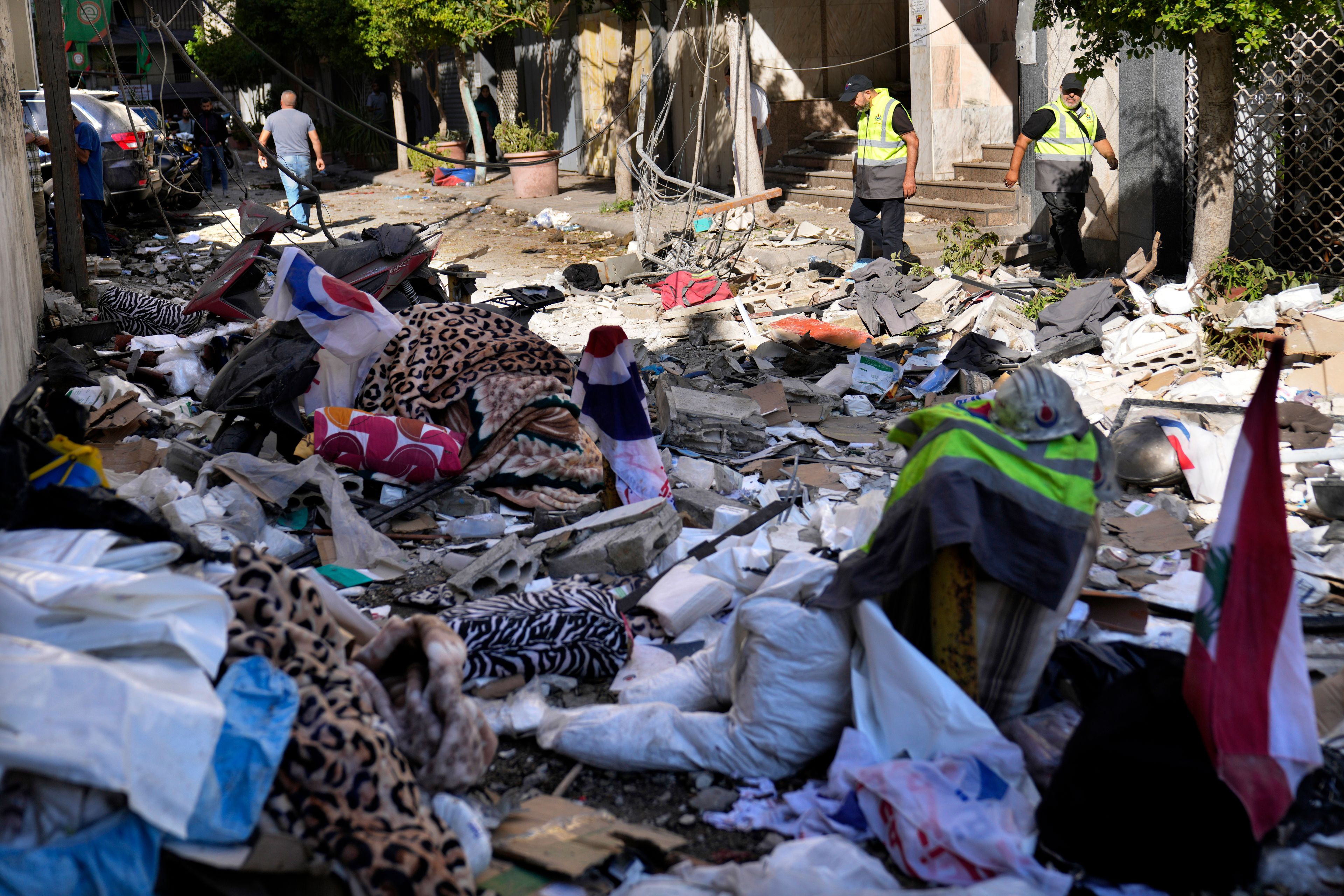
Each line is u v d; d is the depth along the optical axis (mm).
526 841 2939
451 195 19312
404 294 7449
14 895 2287
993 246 11320
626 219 15281
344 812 2592
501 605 4051
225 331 8023
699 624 4277
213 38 25406
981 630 3066
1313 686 3330
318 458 5238
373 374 5977
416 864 2529
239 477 5211
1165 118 9766
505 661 3848
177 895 2574
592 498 5582
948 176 13898
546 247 14305
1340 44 7883
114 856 2395
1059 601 2934
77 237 10164
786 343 8648
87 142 12438
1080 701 3279
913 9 13555
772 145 16578
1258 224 9320
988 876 2740
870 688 3182
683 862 2926
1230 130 8289
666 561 4859
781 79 16406
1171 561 4734
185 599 2684
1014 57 13898
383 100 24516
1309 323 7281
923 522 2973
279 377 5625
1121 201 10484
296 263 5672
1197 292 8273
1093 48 9289
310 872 2611
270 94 28047
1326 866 2748
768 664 3250
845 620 3230
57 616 2600
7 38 9219
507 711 3645
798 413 7090
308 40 23062
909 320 9078
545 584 4695
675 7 17422
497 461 5578
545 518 5309
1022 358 7926
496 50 23969
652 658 4031
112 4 15125
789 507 5301
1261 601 2699
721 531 5145
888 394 7672
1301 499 5379
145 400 7156
